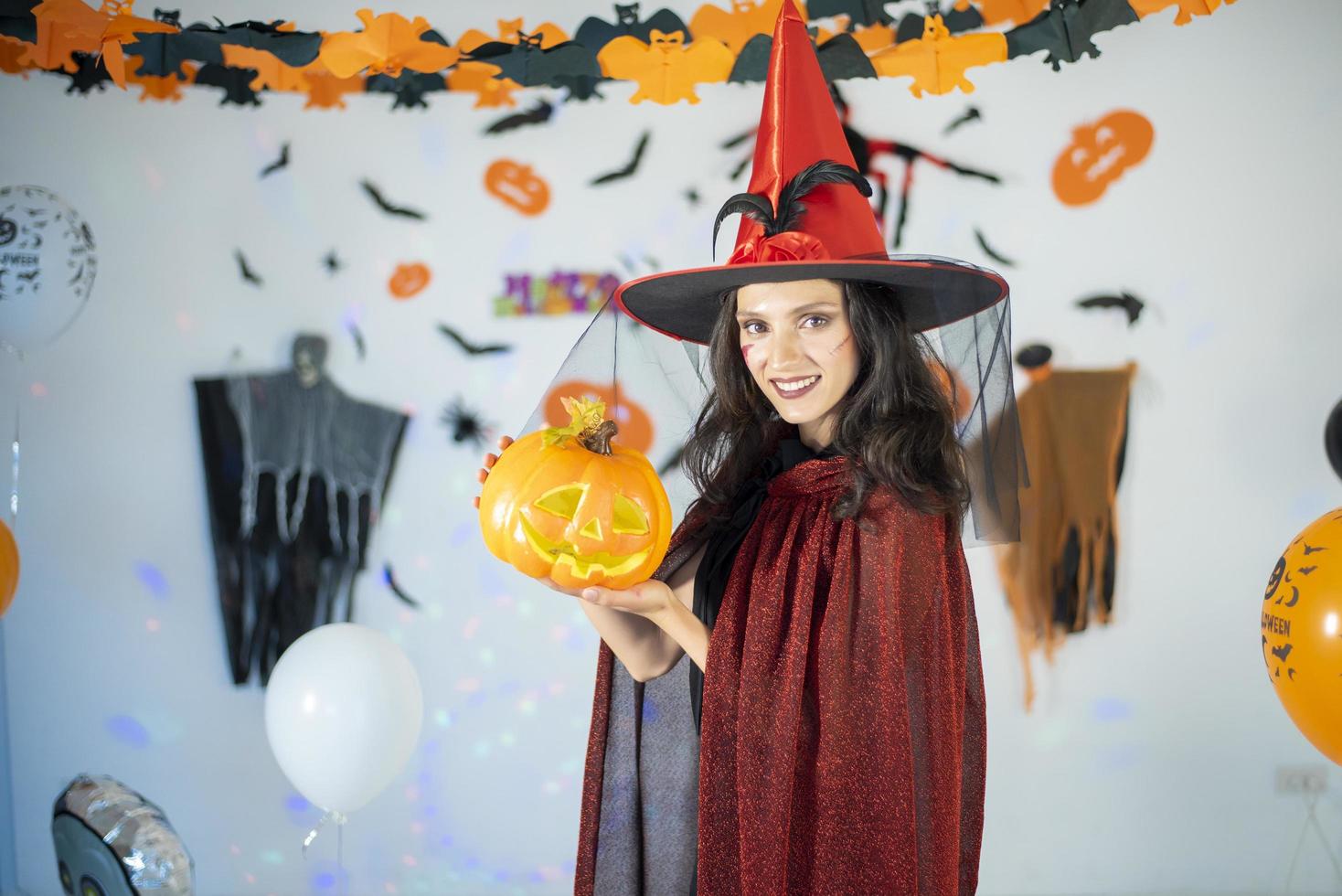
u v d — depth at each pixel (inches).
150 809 79.0
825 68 102.9
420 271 125.9
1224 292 124.8
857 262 45.9
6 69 114.0
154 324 124.4
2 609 93.3
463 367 126.0
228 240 124.6
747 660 47.7
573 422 49.6
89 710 124.7
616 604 48.1
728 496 56.5
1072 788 126.3
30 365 123.3
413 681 96.8
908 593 46.2
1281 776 126.0
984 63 102.8
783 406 50.1
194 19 123.6
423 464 125.9
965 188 125.0
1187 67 124.5
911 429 48.3
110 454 124.1
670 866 57.6
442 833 126.4
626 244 126.1
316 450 124.2
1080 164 124.6
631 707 58.2
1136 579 125.3
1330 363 124.6
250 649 123.8
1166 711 126.0
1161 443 125.0
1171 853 126.3
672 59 105.4
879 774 44.2
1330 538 73.4
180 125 124.4
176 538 124.9
